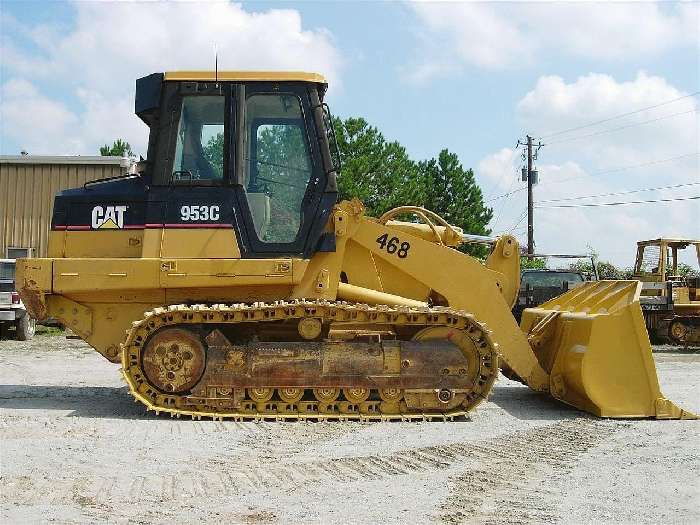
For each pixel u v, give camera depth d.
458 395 7.69
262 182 7.93
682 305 20.36
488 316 8.34
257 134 7.98
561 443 6.72
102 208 8.02
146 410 8.11
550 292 20.39
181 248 7.77
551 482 5.44
